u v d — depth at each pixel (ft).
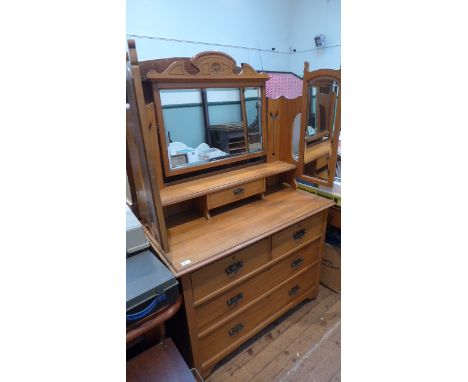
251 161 5.13
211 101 4.32
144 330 2.74
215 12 11.37
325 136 4.53
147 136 2.83
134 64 2.52
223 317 3.88
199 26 11.05
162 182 4.10
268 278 4.32
